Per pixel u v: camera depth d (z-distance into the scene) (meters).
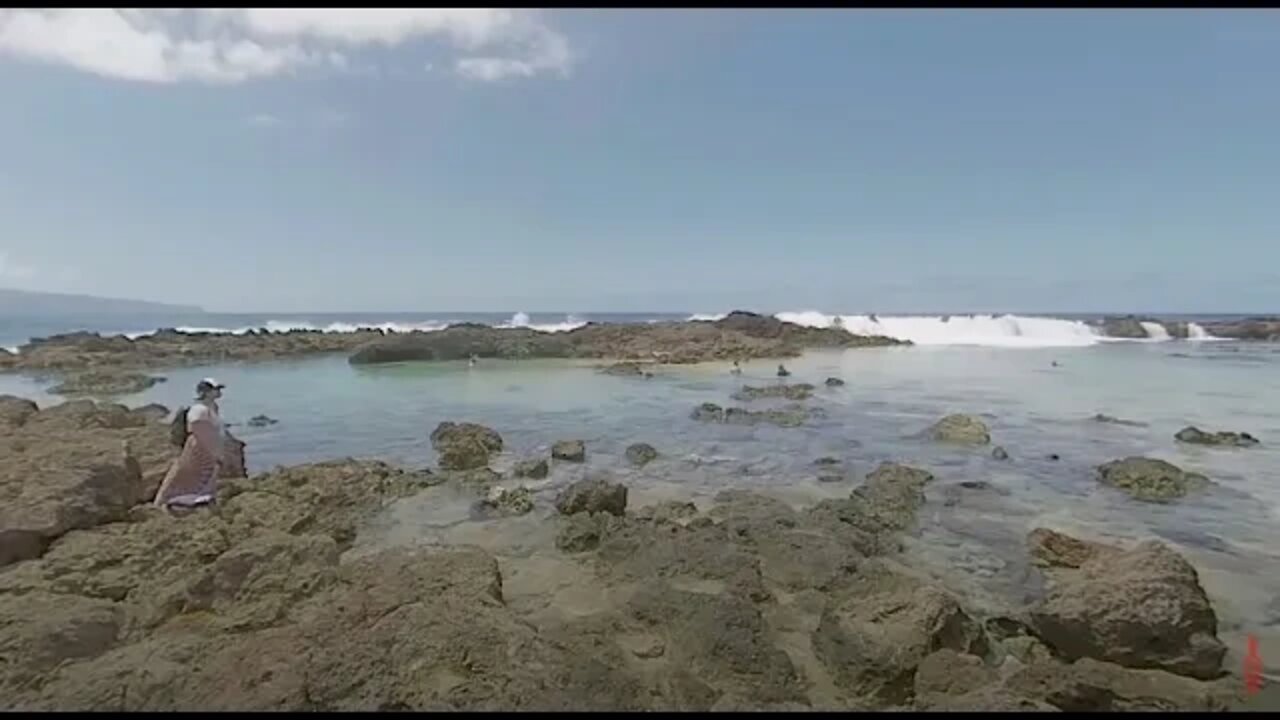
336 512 10.20
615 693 5.29
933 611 6.21
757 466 12.88
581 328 40.00
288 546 7.43
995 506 10.46
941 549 8.80
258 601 6.81
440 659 5.35
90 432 13.12
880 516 9.76
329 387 23.94
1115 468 11.82
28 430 13.44
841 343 40.91
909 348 40.25
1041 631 6.48
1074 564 8.20
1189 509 10.31
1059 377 25.91
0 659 5.49
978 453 13.80
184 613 6.82
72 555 7.49
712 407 18.31
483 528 9.66
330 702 4.96
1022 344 43.00
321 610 6.48
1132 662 5.97
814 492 11.23
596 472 12.54
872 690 5.67
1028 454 13.70
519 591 7.53
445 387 23.83
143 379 25.39
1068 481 11.80
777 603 7.27
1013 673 5.86
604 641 6.23
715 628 6.34
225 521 9.17
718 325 41.28
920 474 11.73
